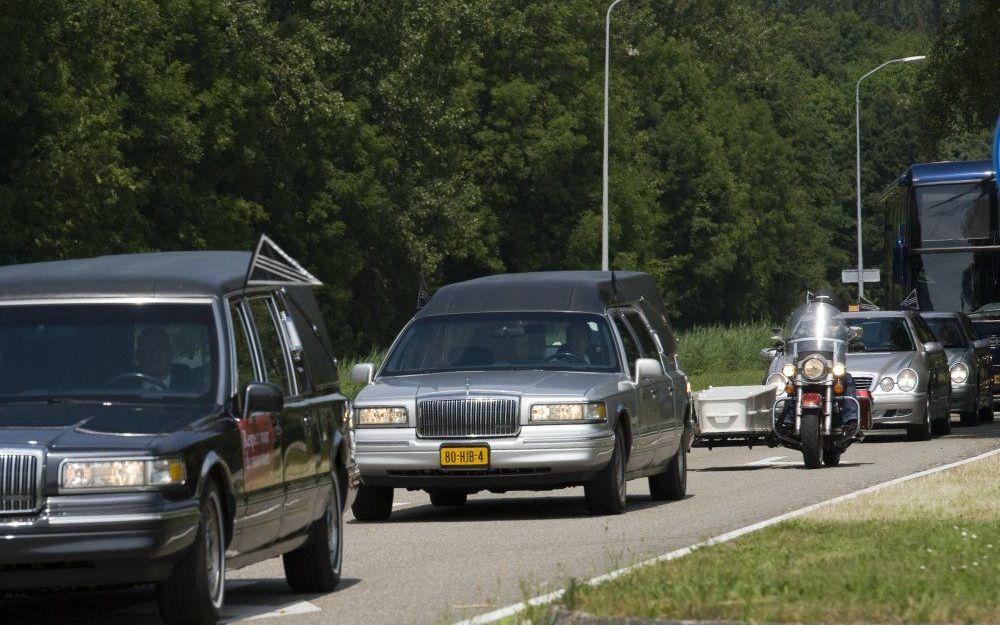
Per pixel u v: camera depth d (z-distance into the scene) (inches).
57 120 4943.4
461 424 1859.0
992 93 4124.0
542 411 1852.9
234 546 1141.1
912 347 3294.8
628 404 1931.6
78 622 1172.5
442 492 2151.8
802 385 2544.3
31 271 1247.5
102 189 5098.4
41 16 4913.9
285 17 6673.2
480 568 1430.9
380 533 1787.6
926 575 1072.8
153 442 1053.2
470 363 1984.5
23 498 1027.9
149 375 1171.9
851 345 3152.1
